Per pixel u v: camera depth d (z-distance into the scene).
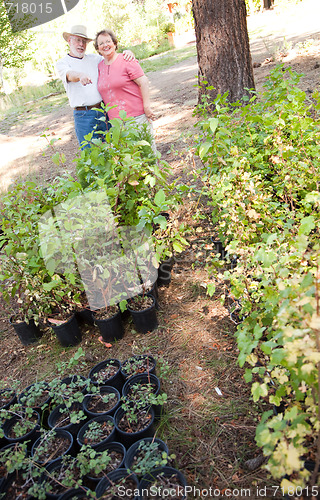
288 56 8.54
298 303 1.38
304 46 8.64
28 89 16.89
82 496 1.83
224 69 5.01
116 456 1.99
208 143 2.80
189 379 2.50
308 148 3.00
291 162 2.89
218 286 3.19
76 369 2.77
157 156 3.22
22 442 2.15
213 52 4.98
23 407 2.33
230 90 5.08
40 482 1.89
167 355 2.71
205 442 2.11
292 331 1.33
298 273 1.88
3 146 9.34
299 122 2.91
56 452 2.06
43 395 2.46
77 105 4.24
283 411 2.05
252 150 3.11
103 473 1.82
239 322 2.77
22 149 8.75
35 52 18.39
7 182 6.37
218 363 2.57
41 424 2.25
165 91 10.09
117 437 2.15
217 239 3.40
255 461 1.92
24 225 2.86
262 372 1.63
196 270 3.50
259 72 7.93
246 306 2.21
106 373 2.54
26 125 11.27
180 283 3.42
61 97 14.38
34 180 6.06
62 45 18.52
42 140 9.09
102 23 19.62
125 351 2.84
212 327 2.87
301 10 16.12
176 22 22.53
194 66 12.48
